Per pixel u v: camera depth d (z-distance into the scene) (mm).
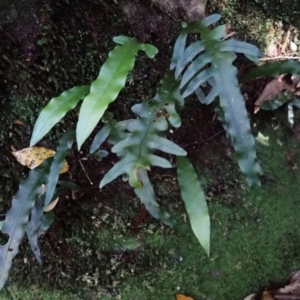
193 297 800
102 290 787
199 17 796
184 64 675
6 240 778
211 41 674
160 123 664
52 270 786
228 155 815
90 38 738
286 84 789
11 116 734
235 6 808
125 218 795
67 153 700
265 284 812
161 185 795
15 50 696
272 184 816
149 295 793
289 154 829
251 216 809
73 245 788
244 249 808
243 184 810
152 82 782
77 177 779
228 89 645
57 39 711
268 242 812
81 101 745
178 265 798
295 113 827
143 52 769
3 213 769
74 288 788
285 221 815
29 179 700
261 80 819
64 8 708
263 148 821
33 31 694
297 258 813
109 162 787
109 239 795
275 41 837
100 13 738
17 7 678
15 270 786
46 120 649
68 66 734
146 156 643
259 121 821
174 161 795
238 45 663
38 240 774
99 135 701
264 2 809
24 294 794
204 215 642
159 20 776
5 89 717
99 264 789
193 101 798
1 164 755
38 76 719
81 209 787
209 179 806
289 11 819
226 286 807
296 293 780
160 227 793
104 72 624
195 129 810
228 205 806
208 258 802
